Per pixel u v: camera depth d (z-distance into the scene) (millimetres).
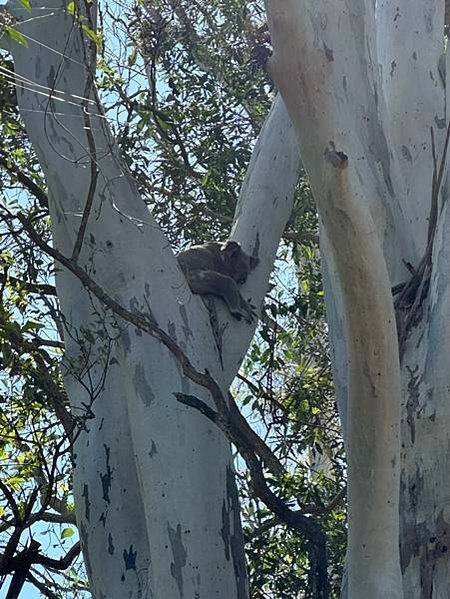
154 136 8703
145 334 5715
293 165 7156
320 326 9188
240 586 5293
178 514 5250
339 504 8008
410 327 5098
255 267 6820
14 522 5902
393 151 5855
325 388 8727
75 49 6383
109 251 5918
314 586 4832
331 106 4090
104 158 6078
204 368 5754
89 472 5836
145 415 5508
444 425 4688
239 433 4957
